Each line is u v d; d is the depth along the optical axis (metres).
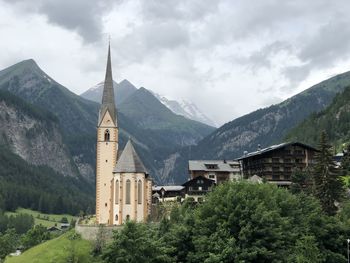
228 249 81.44
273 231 85.88
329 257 96.69
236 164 194.62
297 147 176.25
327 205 119.88
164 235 91.81
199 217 92.56
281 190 104.06
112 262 80.50
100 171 152.00
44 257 117.38
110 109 155.00
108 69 159.75
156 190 186.25
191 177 189.25
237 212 88.06
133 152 147.12
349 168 168.75
